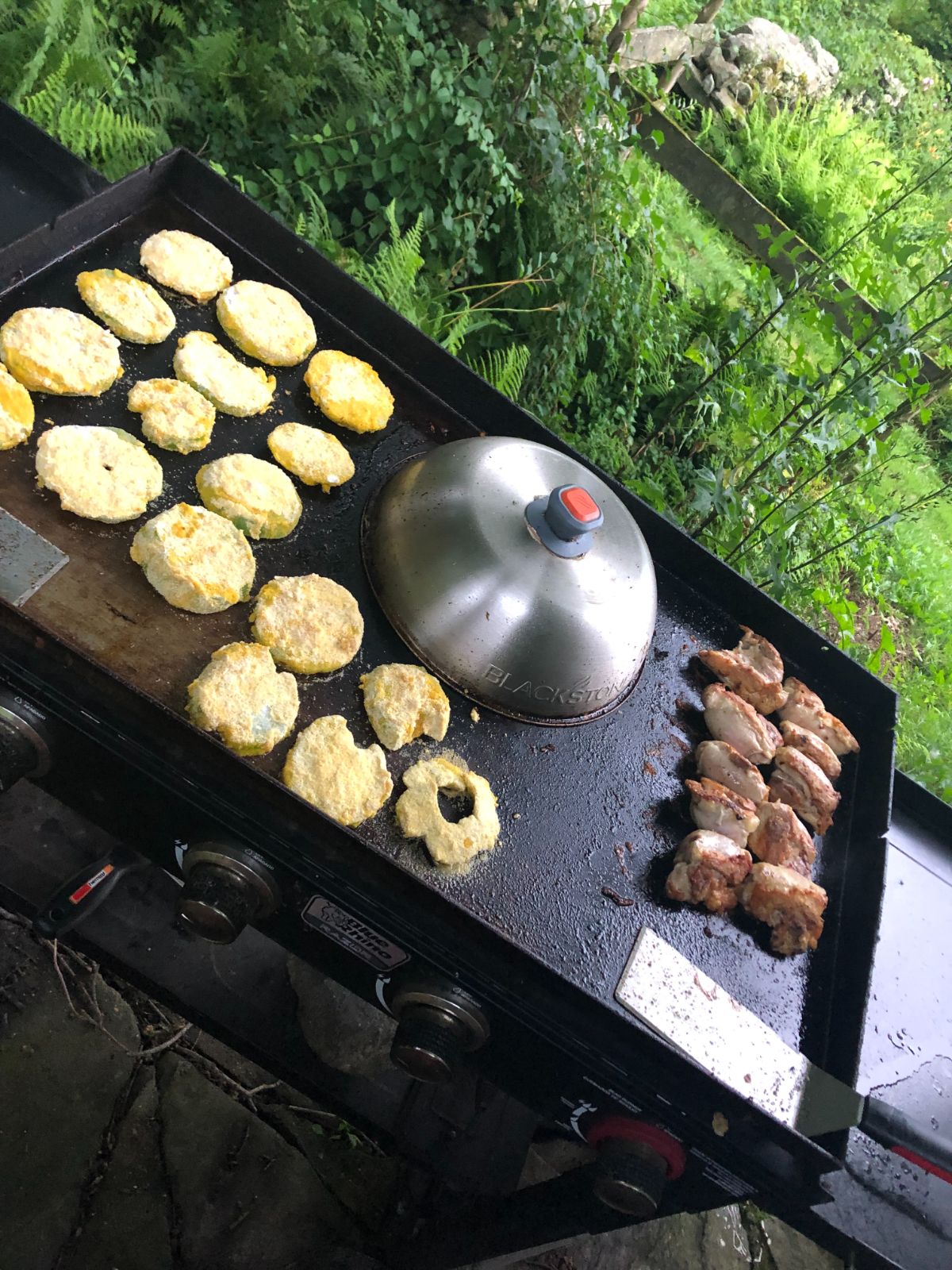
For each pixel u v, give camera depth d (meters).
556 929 0.77
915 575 2.65
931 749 2.17
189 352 0.92
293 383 1.00
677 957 0.79
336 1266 0.99
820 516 2.02
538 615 0.84
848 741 1.02
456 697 0.87
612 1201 0.74
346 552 0.90
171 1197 0.97
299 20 1.63
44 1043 0.99
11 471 0.79
